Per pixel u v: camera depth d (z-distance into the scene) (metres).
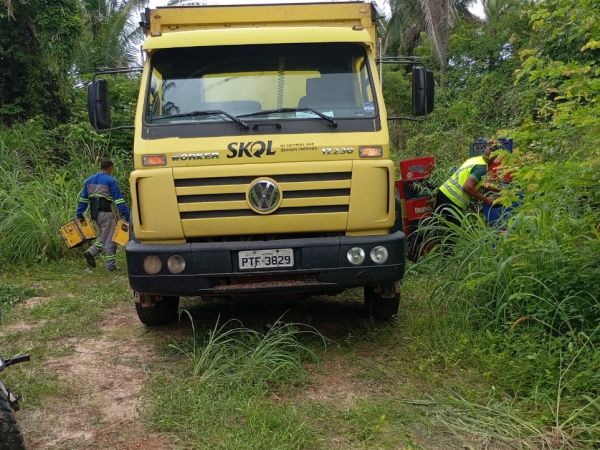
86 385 5.04
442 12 20.69
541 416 4.19
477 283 5.56
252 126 5.36
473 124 14.96
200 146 5.29
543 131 4.96
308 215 5.30
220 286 5.36
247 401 4.53
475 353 5.12
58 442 4.12
